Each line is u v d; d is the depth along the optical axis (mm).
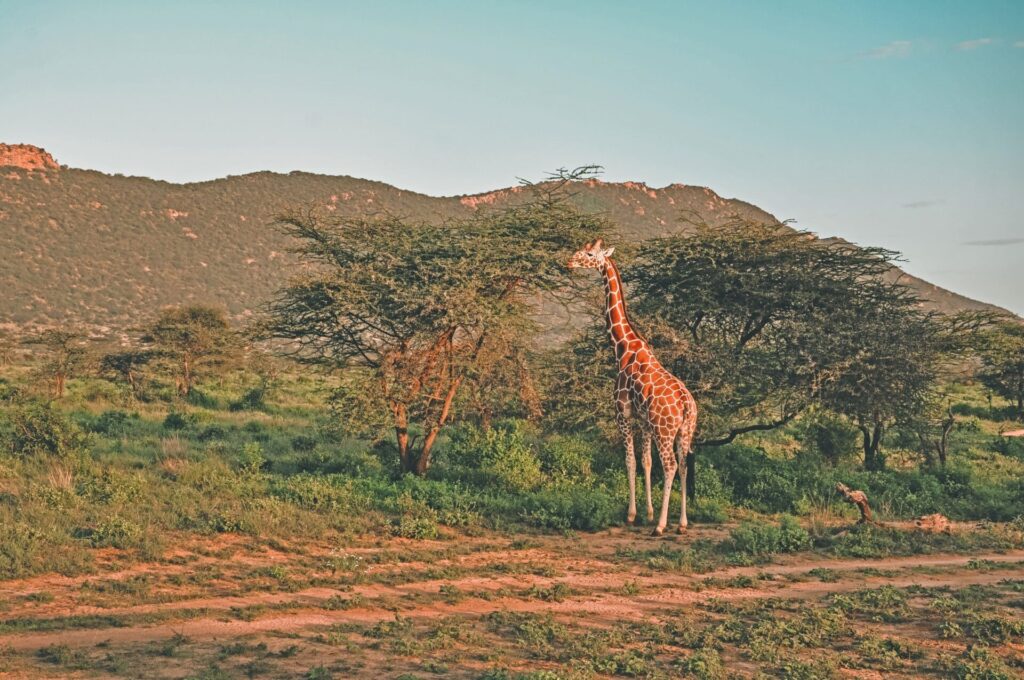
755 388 19484
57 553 11586
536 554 13727
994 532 15898
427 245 19797
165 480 16922
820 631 9875
